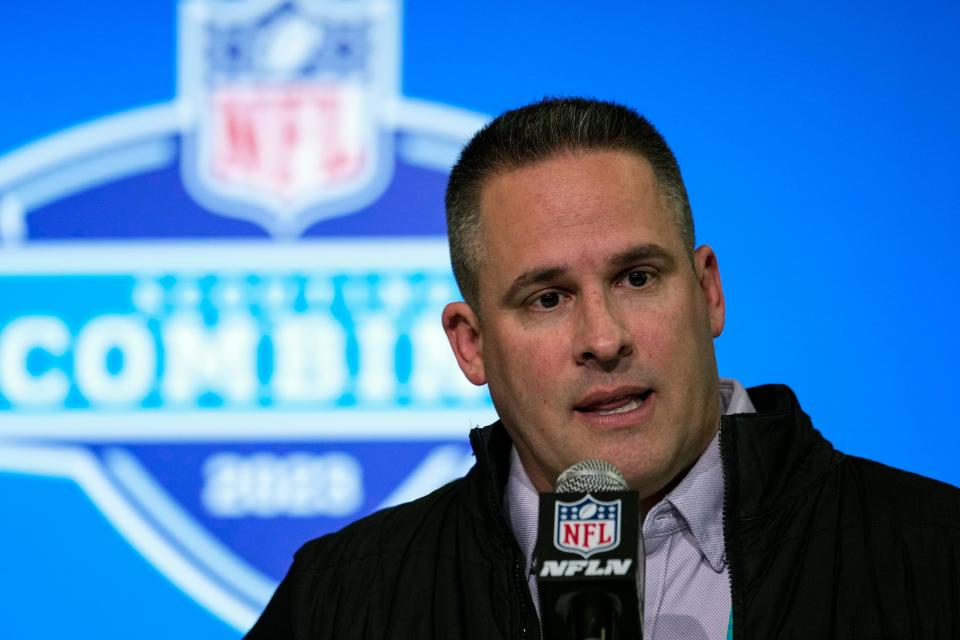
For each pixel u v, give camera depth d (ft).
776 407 12.52
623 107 11.98
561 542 8.65
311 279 22.89
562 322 11.37
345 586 12.76
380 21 23.35
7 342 22.95
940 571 11.11
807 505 11.71
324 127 23.21
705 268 12.45
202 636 22.21
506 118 12.07
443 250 22.82
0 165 23.29
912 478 11.87
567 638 8.71
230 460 22.57
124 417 22.74
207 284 22.97
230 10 23.53
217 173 23.18
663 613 11.56
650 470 11.25
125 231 23.12
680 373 11.28
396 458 22.41
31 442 22.71
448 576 12.37
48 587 22.39
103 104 23.44
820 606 11.16
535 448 11.66
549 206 11.26
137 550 22.41
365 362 22.63
